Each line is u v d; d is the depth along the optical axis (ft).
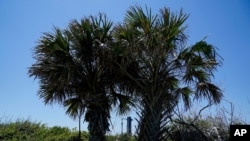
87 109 43.57
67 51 43.19
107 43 42.70
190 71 41.65
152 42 40.86
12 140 55.83
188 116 43.96
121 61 42.78
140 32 43.75
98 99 42.50
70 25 44.55
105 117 43.45
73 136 55.06
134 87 43.01
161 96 39.70
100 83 44.14
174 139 39.09
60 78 41.68
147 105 39.75
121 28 44.78
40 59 43.60
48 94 44.50
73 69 42.68
